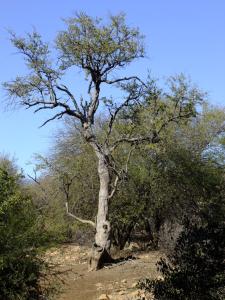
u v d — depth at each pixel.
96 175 25.86
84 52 20.56
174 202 24.50
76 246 25.73
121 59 21.17
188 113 21.55
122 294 13.37
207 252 6.82
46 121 21.41
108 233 19.81
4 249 8.29
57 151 30.77
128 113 22.34
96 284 15.29
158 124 21.75
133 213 23.77
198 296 6.64
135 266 17.81
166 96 21.64
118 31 21.02
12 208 8.55
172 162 24.77
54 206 24.84
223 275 6.71
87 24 20.67
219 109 27.50
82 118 21.52
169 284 6.87
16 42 20.58
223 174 26.48
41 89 21.00
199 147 26.78
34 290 8.63
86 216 25.83
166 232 21.05
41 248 8.59
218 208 24.23
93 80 21.42
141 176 23.78
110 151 21.33
